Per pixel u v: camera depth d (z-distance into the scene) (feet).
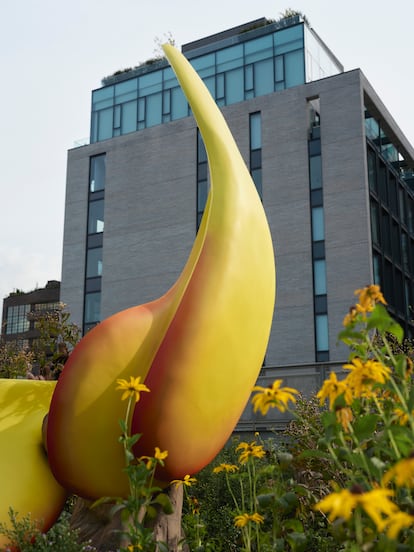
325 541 11.82
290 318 78.89
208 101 13.24
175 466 10.87
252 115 88.94
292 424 19.69
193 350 10.64
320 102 84.07
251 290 11.60
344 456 7.68
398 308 86.69
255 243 11.95
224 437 11.60
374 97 85.76
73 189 102.63
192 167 93.45
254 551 12.60
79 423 11.17
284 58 88.94
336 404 6.99
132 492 9.50
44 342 23.99
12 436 12.30
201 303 10.87
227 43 94.07
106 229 98.07
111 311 94.53
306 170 83.05
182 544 12.39
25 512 11.54
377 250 80.79
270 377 39.24
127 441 9.68
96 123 104.27
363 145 80.12
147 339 11.54
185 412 10.61
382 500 4.24
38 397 13.12
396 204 91.09
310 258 79.82
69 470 11.29
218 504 16.96
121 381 9.96
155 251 93.35
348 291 76.59
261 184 85.40
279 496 10.11
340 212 79.51
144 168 97.25
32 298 189.78
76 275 98.73
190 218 91.66
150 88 100.83
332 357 75.46
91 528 11.77
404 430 6.92
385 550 6.14
